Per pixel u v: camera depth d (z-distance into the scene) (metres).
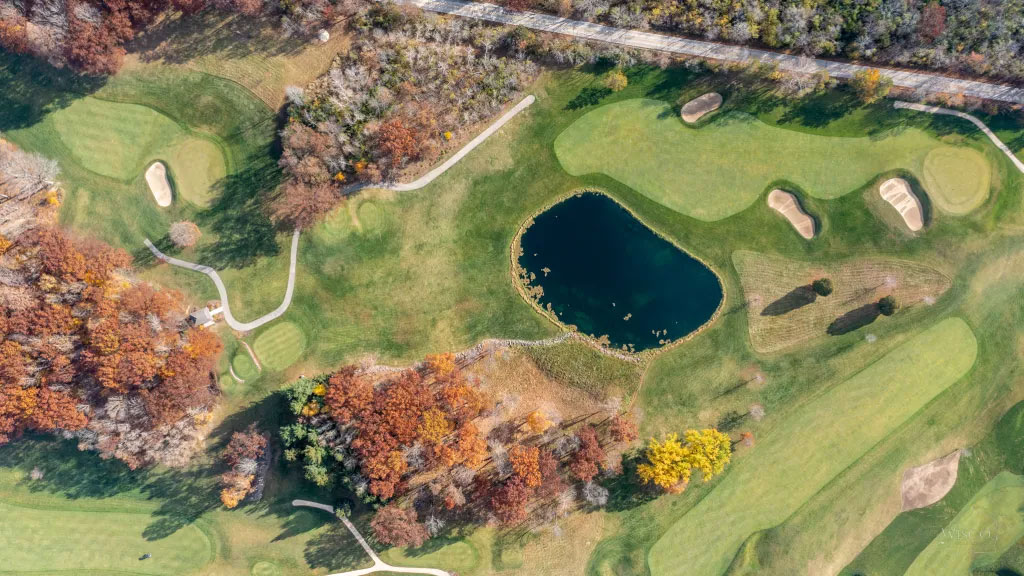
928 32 70.88
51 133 72.69
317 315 72.31
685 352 72.75
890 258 73.56
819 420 72.69
